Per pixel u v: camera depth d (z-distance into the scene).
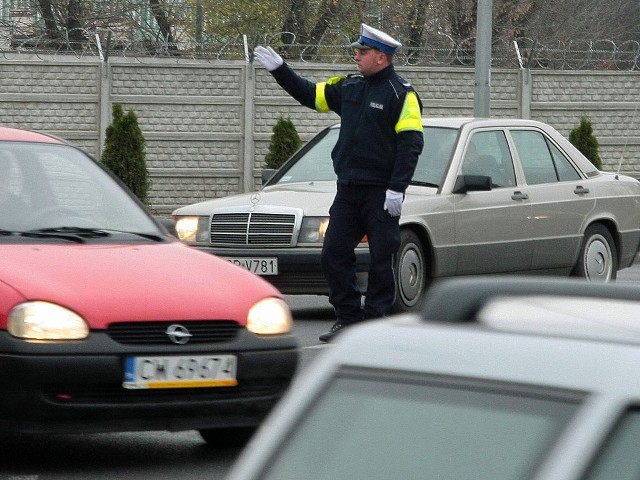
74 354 19.67
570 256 43.16
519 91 85.81
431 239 38.94
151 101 81.06
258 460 7.41
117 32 108.31
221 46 84.75
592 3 136.00
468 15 124.88
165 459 21.77
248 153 82.56
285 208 38.31
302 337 36.41
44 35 104.69
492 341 7.17
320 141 43.22
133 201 24.47
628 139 86.56
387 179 32.62
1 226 22.33
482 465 6.78
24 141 24.22
